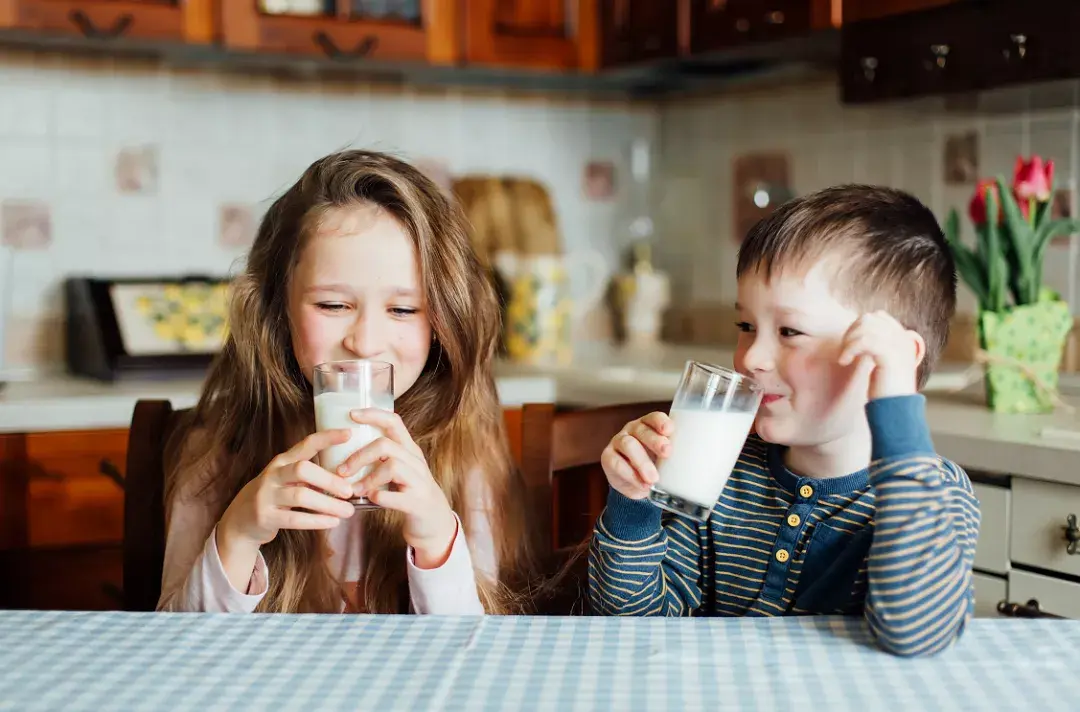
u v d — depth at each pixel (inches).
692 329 122.0
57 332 101.3
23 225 100.1
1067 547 59.4
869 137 101.4
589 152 123.6
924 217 43.8
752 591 43.9
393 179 48.8
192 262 106.4
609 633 35.6
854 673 32.1
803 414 41.3
